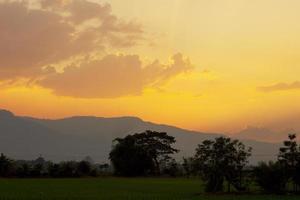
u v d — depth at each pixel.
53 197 57.53
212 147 68.44
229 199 54.19
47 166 158.62
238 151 68.25
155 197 57.69
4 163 143.50
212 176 67.88
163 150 156.62
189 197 57.94
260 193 65.25
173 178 137.12
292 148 65.81
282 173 65.38
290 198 55.84
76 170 152.12
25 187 82.44
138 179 129.75
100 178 137.62
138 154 149.25
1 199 54.09
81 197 57.84
